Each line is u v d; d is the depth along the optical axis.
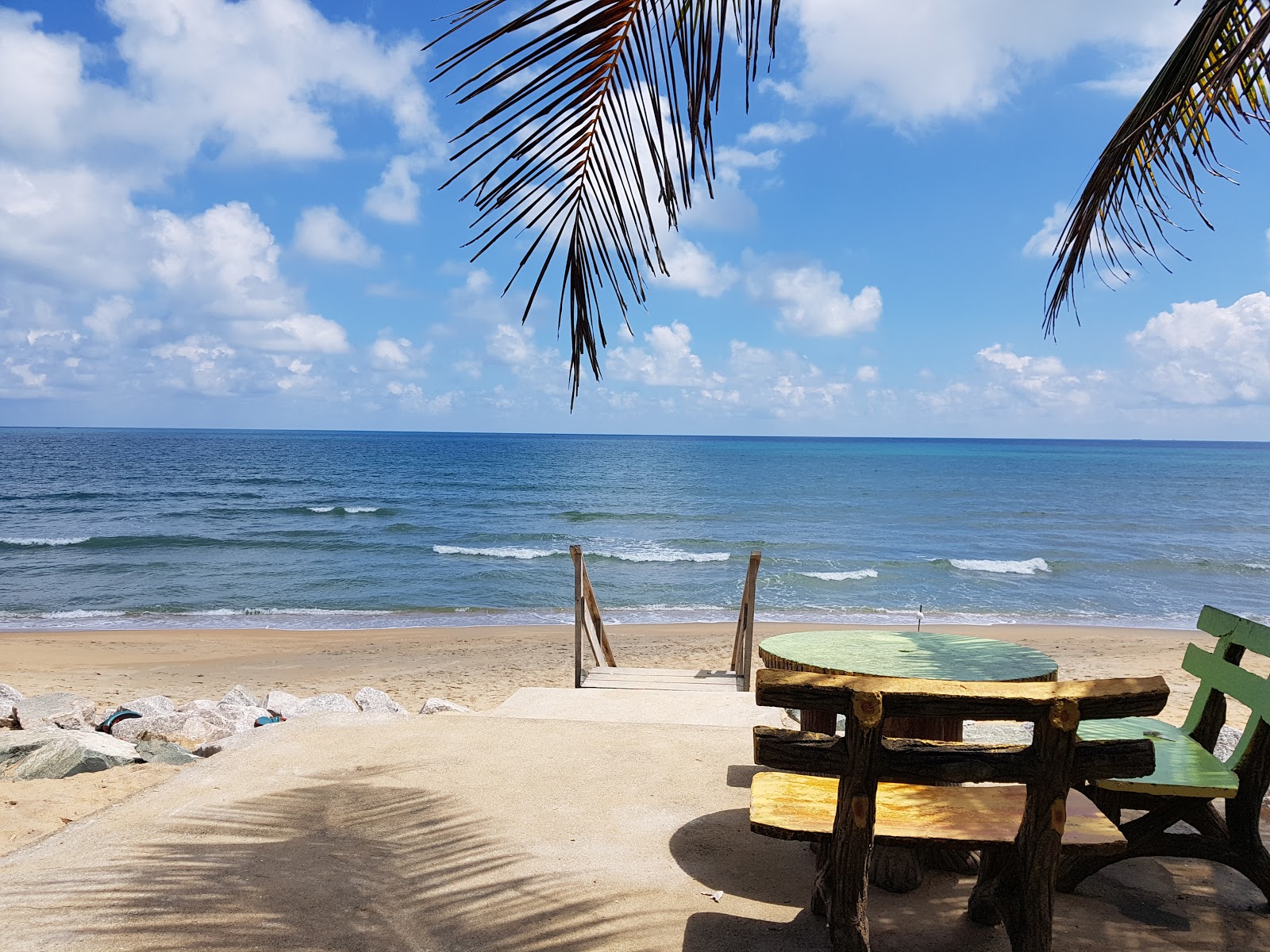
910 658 3.62
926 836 2.40
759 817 2.55
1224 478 81.88
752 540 33.59
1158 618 19.33
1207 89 3.37
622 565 27.20
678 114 1.94
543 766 4.29
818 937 2.64
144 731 6.89
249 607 20.19
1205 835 3.06
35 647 15.05
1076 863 3.05
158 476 66.00
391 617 19.06
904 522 41.25
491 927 2.66
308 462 90.50
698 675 6.84
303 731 4.81
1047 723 2.18
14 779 4.77
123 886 2.85
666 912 2.81
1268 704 2.94
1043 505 50.84
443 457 106.44
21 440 163.88
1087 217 3.93
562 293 2.12
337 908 2.74
